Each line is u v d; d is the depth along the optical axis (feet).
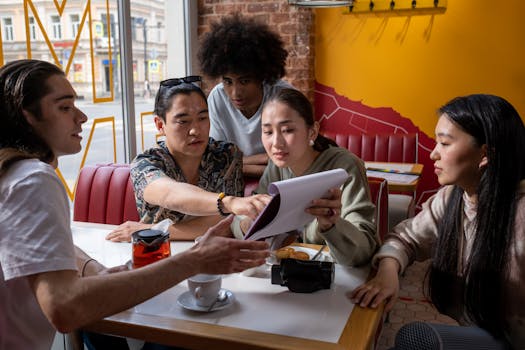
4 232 2.91
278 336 3.15
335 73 13.03
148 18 10.64
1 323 3.17
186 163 5.71
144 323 3.33
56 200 3.01
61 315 2.77
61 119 3.41
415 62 12.37
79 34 8.59
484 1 11.62
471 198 4.15
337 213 3.97
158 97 5.45
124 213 7.02
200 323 3.34
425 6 11.96
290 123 4.75
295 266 3.87
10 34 7.14
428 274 4.65
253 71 6.86
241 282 4.05
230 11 12.60
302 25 12.31
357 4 12.46
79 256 4.22
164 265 3.10
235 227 5.23
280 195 3.31
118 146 9.88
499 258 3.84
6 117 3.28
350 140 11.51
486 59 11.85
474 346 3.83
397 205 9.97
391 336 7.51
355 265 4.44
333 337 3.14
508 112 3.80
